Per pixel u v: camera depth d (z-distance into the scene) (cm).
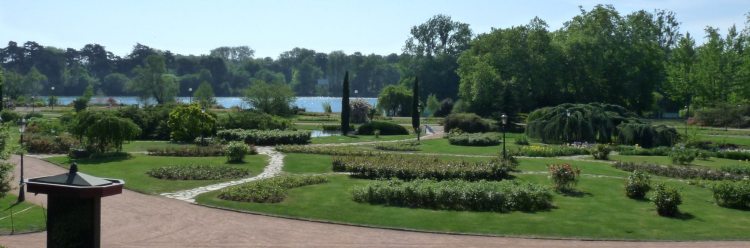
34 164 2814
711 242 1509
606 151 3284
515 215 1777
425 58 9600
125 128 3131
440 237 1527
